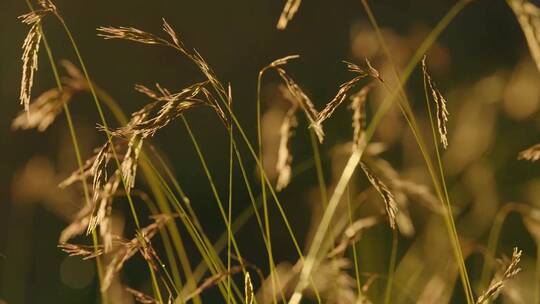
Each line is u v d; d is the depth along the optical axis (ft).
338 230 10.39
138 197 21.89
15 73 26.58
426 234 13.51
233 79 35.88
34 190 12.12
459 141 14.89
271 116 10.61
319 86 33.73
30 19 6.99
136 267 19.60
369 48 13.03
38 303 17.16
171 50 34.14
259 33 36.99
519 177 19.17
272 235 22.17
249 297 7.20
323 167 22.39
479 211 14.96
